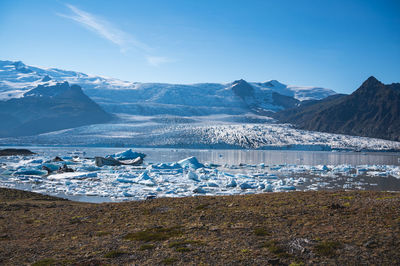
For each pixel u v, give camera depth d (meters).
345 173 78.50
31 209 26.61
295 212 18.89
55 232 18.48
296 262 11.69
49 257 13.84
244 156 164.00
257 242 14.16
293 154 190.25
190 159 92.00
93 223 20.09
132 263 12.59
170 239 15.52
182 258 12.78
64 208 26.06
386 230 14.15
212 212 20.48
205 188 50.62
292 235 14.67
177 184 56.38
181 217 19.98
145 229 17.75
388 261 11.23
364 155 187.62
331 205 19.36
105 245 15.21
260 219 18.06
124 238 16.27
